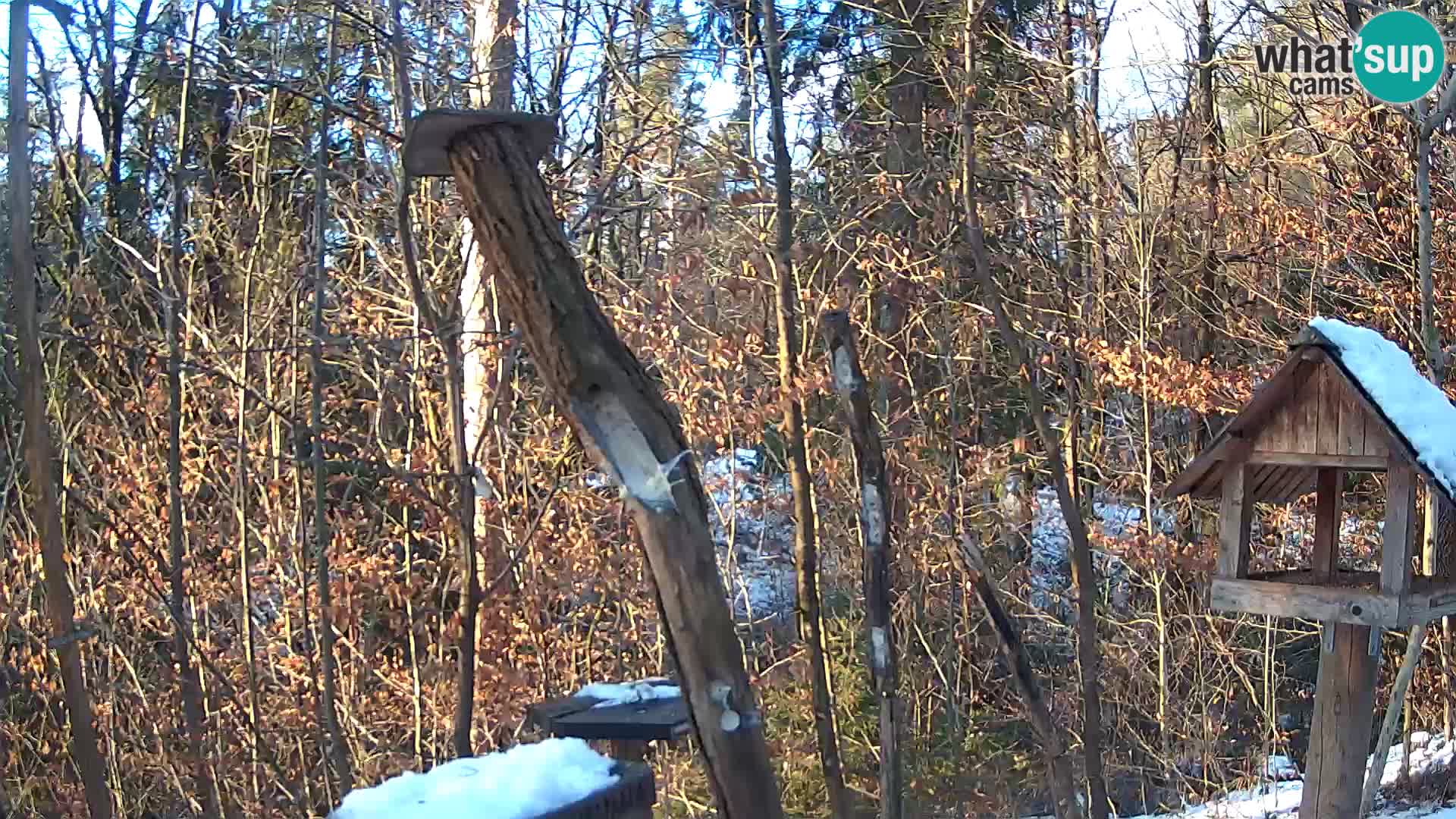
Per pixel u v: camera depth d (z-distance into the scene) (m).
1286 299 13.11
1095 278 13.28
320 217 8.17
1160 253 13.23
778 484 12.86
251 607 10.52
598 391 2.68
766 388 10.81
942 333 12.54
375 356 10.47
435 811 2.49
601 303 10.18
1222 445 5.80
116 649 10.12
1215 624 12.82
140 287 9.32
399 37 7.20
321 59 8.77
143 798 10.39
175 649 9.16
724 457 12.34
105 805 4.45
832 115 11.22
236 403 10.73
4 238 8.89
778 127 9.21
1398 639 12.36
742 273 10.84
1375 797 9.75
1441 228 11.08
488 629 9.28
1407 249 11.38
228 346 10.56
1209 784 11.66
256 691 9.55
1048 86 11.92
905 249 11.12
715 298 11.56
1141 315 12.29
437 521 9.64
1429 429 5.32
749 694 2.69
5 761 9.75
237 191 11.71
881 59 11.38
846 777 11.38
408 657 11.87
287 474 10.50
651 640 11.49
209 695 10.16
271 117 9.19
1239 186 13.82
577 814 2.57
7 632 9.73
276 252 10.91
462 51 9.04
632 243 12.09
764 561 13.91
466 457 7.72
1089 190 12.89
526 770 2.74
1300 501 11.59
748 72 9.47
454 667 9.50
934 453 12.56
